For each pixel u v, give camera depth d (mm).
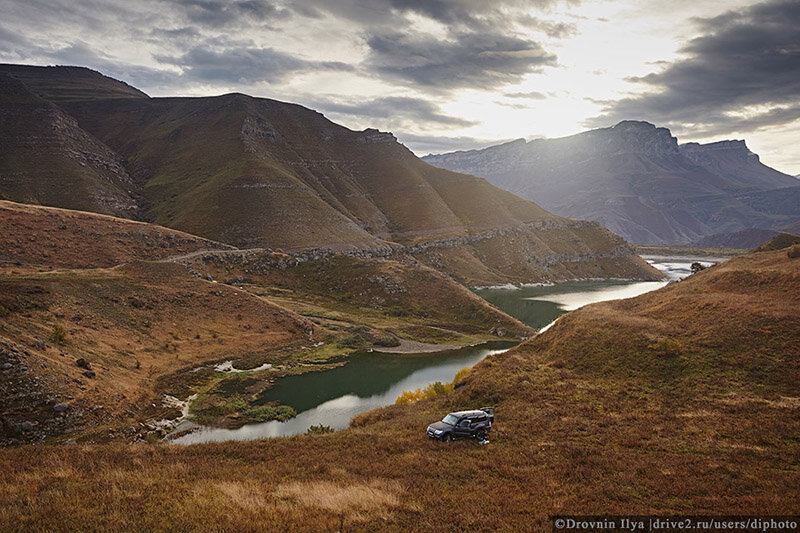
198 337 81938
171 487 19344
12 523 14977
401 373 80688
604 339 47531
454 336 113812
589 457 23859
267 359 81500
